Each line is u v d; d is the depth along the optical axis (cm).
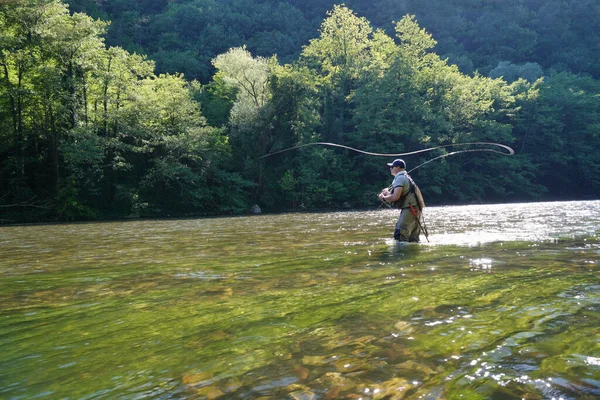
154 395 166
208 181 3259
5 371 196
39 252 696
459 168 4553
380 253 533
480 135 4738
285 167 3644
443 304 282
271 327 245
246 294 333
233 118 3541
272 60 3700
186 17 8106
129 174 3006
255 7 9325
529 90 5334
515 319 245
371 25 9819
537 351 196
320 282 367
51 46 2545
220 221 1669
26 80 2577
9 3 2372
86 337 241
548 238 674
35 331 256
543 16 10725
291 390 165
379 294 314
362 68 4381
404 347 206
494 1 11456
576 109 5588
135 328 254
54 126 2622
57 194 2506
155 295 342
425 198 4306
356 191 3934
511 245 586
